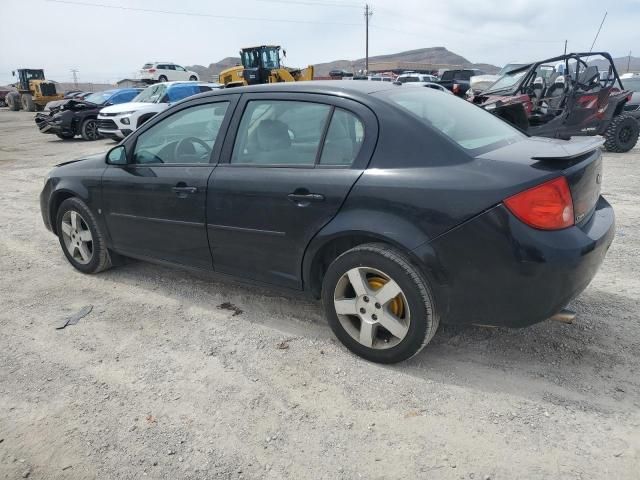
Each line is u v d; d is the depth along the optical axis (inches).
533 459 90.8
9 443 99.9
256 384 115.8
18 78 1540.4
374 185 112.2
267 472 90.7
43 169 459.5
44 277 185.3
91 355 130.5
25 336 141.4
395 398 109.0
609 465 88.7
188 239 148.0
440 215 105.1
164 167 151.9
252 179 130.6
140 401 111.3
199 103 147.6
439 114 124.8
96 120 700.7
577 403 105.0
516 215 100.4
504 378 114.5
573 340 128.8
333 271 121.6
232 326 143.1
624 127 441.4
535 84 442.6
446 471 89.1
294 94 130.1
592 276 109.3
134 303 160.2
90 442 99.4
